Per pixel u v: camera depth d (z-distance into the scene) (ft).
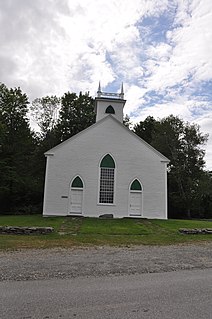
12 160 121.19
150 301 16.81
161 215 82.94
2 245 37.14
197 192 136.26
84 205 81.71
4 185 117.70
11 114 124.36
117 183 83.82
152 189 84.17
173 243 43.42
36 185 124.16
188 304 16.34
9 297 17.16
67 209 81.05
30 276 22.08
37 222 65.72
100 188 83.35
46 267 25.12
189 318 14.23
